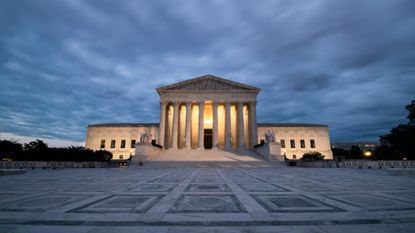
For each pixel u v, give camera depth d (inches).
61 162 1470.2
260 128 3036.4
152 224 209.3
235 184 517.0
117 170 1179.9
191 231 189.5
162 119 2425.0
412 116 1994.3
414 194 376.5
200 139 2349.9
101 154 1989.4
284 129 3041.3
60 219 225.3
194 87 2506.2
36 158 1738.4
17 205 291.3
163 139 2374.5
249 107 2539.4
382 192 397.4
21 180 639.1
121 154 2923.2
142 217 232.5
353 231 187.5
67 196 358.9
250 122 2463.1
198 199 330.0
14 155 1849.2
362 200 321.4
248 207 277.3
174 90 2465.6
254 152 2111.2
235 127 2795.3
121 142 2965.1
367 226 201.5
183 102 2519.7
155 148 1964.8
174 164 1608.0
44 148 1863.9
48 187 474.6
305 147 2994.6
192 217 232.4
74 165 1510.8
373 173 917.2
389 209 265.9
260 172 978.1
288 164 1656.0
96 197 349.1
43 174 893.8
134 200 323.9
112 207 278.7
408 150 1956.2
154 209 268.1
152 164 1621.6
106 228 197.2
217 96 2452.0
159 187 466.9
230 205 288.8
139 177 727.7
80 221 219.0
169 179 649.6
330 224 208.2
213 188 447.8
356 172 982.4
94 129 3004.4
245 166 1531.7
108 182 572.7
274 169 1243.2
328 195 363.6
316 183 540.1
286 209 266.1
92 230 191.6
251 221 218.1
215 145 2308.1
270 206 282.4
